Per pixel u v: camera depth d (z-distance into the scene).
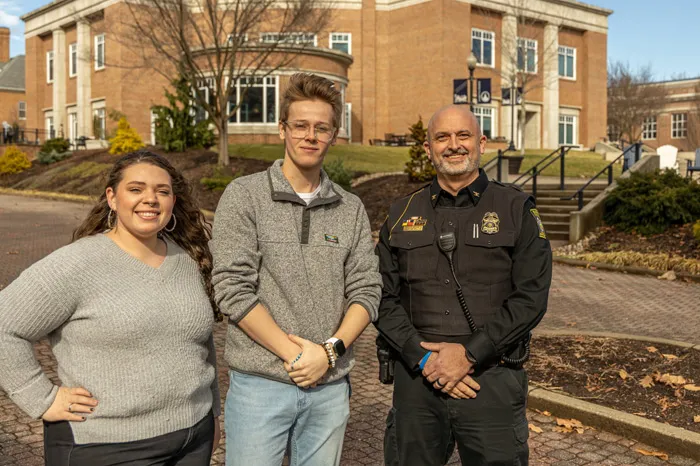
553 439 4.38
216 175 21.61
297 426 2.59
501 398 2.77
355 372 5.74
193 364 2.33
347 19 38.06
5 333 2.10
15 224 17.20
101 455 2.18
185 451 2.38
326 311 2.55
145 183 2.26
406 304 2.95
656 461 4.05
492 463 2.77
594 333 6.74
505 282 2.83
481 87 26.19
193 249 2.53
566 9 41.31
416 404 2.87
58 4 40.88
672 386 5.05
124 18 34.66
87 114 38.81
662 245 12.78
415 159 19.66
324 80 2.58
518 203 2.85
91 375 2.18
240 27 25.36
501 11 38.53
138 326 2.20
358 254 2.67
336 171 19.27
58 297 2.14
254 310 2.40
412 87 37.38
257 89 30.55
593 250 13.45
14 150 32.47
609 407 4.65
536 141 41.34
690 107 61.56
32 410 2.13
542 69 41.00
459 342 2.82
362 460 4.03
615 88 53.66
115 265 2.25
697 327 7.51
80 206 22.19
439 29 35.91
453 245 2.81
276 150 26.91
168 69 30.23
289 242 2.51
